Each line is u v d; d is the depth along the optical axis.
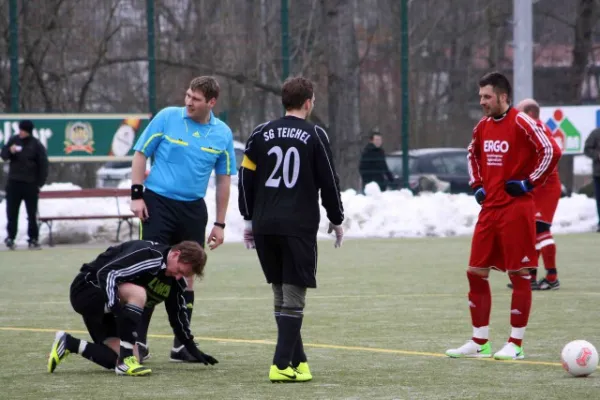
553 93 73.81
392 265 40.69
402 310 27.98
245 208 18.70
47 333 24.33
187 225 21.12
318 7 69.88
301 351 18.38
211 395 16.84
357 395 16.75
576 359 18.23
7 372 19.20
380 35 71.00
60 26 65.62
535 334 23.56
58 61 65.69
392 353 21.20
